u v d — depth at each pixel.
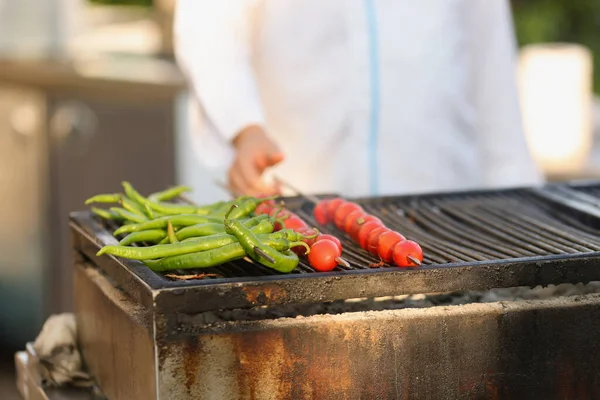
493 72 3.75
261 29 3.67
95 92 5.40
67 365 2.54
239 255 2.13
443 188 3.79
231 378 1.99
